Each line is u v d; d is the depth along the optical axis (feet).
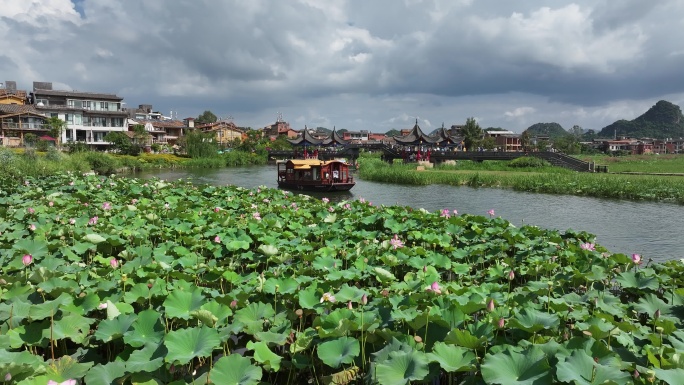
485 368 11.79
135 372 12.62
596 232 55.67
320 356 13.64
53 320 15.29
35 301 17.46
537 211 73.56
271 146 316.60
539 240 31.89
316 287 19.20
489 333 14.12
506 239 32.91
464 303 16.81
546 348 12.84
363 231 34.50
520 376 11.63
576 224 61.36
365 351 14.97
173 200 49.57
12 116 183.21
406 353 12.76
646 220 64.59
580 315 16.65
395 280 23.21
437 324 14.94
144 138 227.61
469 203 84.07
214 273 22.04
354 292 18.98
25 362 12.69
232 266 25.27
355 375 14.34
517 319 15.07
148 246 29.43
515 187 112.37
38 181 69.00
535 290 19.92
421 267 24.63
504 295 19.15
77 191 55.31
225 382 12.19
